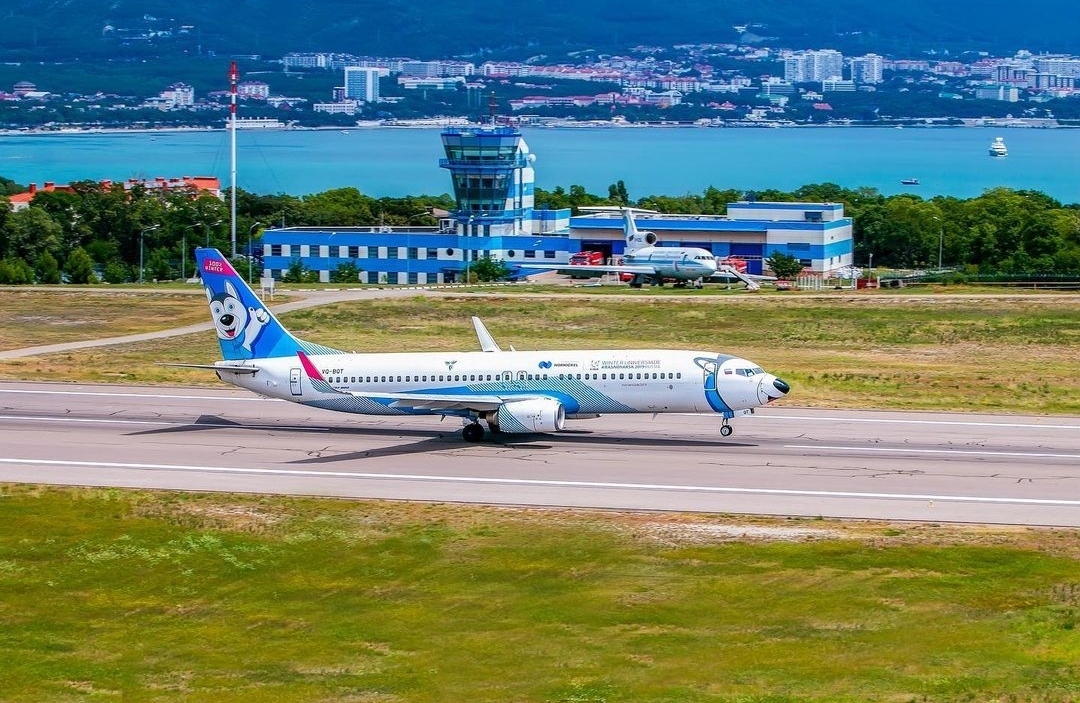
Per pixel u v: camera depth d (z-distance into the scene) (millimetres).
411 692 107188
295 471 175250
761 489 162125
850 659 111625
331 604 127625
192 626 123188
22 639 120625
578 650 114812
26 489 167875
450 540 144250
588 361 189125
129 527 151875
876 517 149750
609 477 169000
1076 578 129375
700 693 105375
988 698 103375
